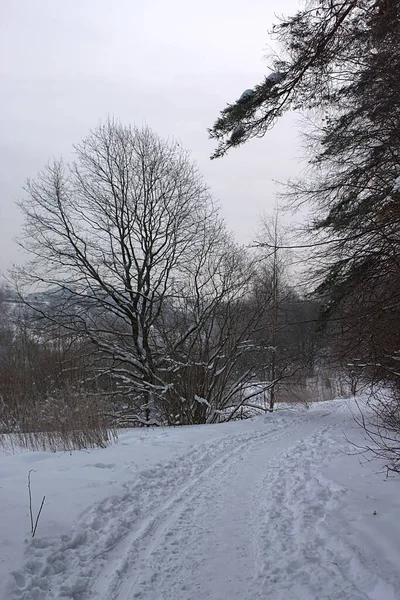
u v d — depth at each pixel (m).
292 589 4.02
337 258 8.18
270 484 7.36
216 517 5.88
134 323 20.28
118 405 20.03
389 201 7.08
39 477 7.47
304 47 6.61
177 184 20.64
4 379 15.95
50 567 4.41
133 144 20.39
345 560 4.41
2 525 5.17
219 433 12.93
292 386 21.44
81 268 19.70
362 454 9.02
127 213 20.22
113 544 5.08
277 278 19.42
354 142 8.28
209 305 19.55
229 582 4.20
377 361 7.61
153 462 8.73
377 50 6.87
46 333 19.61
